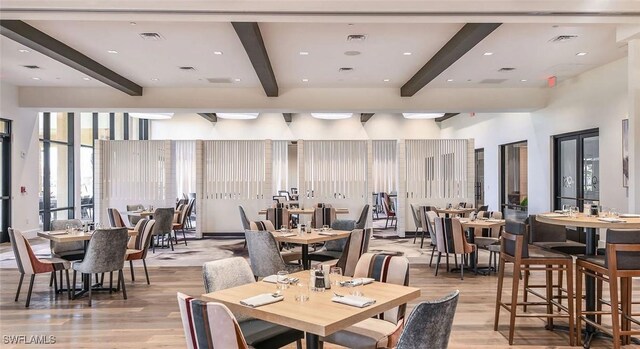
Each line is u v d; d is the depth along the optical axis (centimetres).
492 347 376
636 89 593
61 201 1191
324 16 471
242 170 1093
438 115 1297
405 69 833
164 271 684
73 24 583
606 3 439
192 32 615
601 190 797
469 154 1074
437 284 598
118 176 1069
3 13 459
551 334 406
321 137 1577
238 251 877
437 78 904
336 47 691
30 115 1024
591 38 641
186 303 210
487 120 1286
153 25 586
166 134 1595
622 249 336
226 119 1580
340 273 313
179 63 784
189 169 1151
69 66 778
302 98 1006
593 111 822
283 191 1284
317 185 1083
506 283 602
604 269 347
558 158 966
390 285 282
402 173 1073
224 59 759
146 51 709
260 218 1085
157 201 1072
